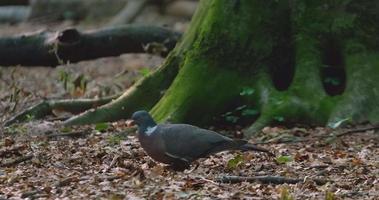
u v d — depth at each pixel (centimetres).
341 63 1722
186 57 1722
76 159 1377
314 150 1472
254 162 1355
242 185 1193
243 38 1712
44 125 1656
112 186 1182
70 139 1584
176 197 1119
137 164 1336
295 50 1720
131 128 1590
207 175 1254
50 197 1142
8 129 1655
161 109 1683
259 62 1714
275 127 1634
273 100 1666
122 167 1315
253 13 1723
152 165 1314
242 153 1408
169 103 1683
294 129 1588
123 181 1212
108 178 1227
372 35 1711
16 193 1161
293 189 1180
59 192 1164
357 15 1716
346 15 1717
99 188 1174
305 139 1539
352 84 1669
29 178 1255
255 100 1689
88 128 1656
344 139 1553
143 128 1261
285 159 1349
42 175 1274
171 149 1242
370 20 1716
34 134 1623
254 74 1706
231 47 1709
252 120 1691
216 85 1694
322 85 1686
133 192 1149
